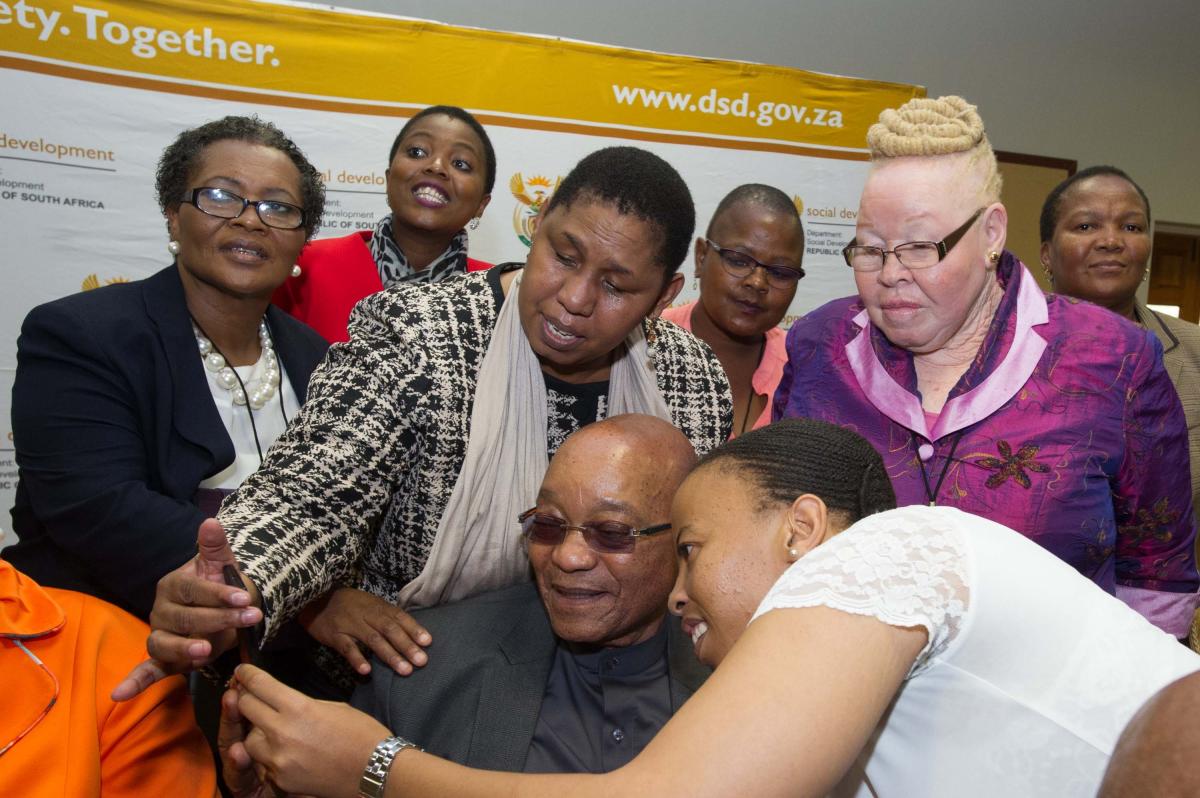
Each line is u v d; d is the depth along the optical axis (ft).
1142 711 1.82
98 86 9.49
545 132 11.20
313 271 8.74
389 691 4.99
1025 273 5.31
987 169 4.79
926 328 4.92
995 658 2.84
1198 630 6.17
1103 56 18.21
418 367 5.07
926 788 2.96
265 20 9.98
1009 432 5.08
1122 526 5.60
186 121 9.84
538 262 4.90
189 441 5.91
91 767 4.18
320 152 10.35
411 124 8.82
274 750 3.32
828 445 3.49
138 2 9.53
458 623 5.20
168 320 6.13
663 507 4.79
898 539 2.91
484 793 2.79
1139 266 9.03
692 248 12.06
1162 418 5.22
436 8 14.12
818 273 12.68
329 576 4.61
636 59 11.43
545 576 4.89
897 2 16.70
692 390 6.17
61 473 5.59
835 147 12.48
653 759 2.48
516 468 5.38
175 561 5.37
